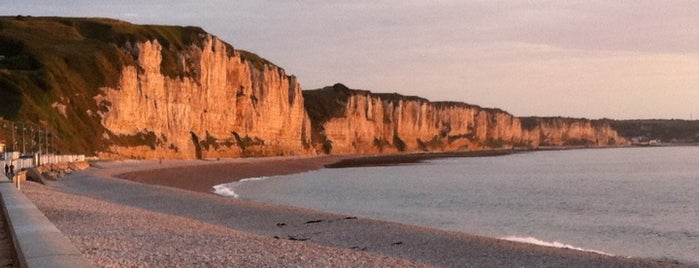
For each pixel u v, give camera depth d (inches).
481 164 6855.3
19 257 465.1
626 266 1007.6
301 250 839.1
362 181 3937.0
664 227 1756.9
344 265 740.7
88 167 3575.3
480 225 1777.8
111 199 1840.6
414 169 5693.9
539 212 2146.9
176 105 5615.2
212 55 6304.1
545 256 1059.9
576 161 7672.2
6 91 3939.5
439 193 2994.6
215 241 869.8
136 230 941.8
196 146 5831.7
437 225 1763.0
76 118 4293.8
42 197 1380.4
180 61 5920.3
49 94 4173.2
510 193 3004.4
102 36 5772.6
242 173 4552.2
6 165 1833.2
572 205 2400.3
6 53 4837.6
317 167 6013.8
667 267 1012.5
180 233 940.0
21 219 642.2
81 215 1112.2
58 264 390.3
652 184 3609.7
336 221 1432.1
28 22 5802.2
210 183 3499.0
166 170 3919.8
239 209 1626.5
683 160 7603.4
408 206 2325.3
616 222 1867.6
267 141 7293.3
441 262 997.8
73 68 4712.1
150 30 6141.7
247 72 6939.0
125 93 4896.7
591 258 1056.8
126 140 4781.0
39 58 4606.3
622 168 5698.8
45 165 2684.5
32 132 3223.4
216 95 6314.0
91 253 679.7
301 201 2486.5
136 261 640.4
